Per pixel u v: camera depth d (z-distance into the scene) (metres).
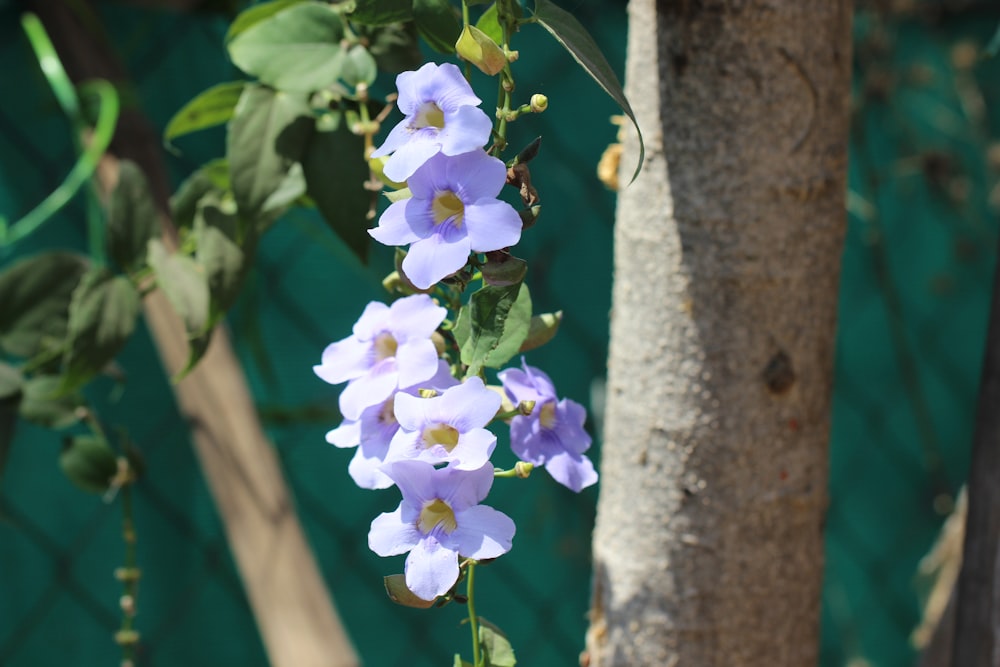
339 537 1.98
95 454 1.42
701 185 1.15
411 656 2.05
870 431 2.52
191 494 1.87
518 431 1.08
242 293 1.80
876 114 2.46
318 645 1.43
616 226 1.20
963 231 2.60
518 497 2.09
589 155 2.11
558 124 2.07
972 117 2.51
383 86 1.74
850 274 2.46
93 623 1.81
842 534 2.50
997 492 1.21
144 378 1.81
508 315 1.09
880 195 2.49
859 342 2.48
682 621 1.18
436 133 1.01
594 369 2.14
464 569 1.07
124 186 1.29
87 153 1.50
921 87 2.45
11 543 1.74
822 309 1.17
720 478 1.16
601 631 1.21
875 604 2.55
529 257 2.05
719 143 1.14
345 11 1.18
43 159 1.71
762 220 1.15
